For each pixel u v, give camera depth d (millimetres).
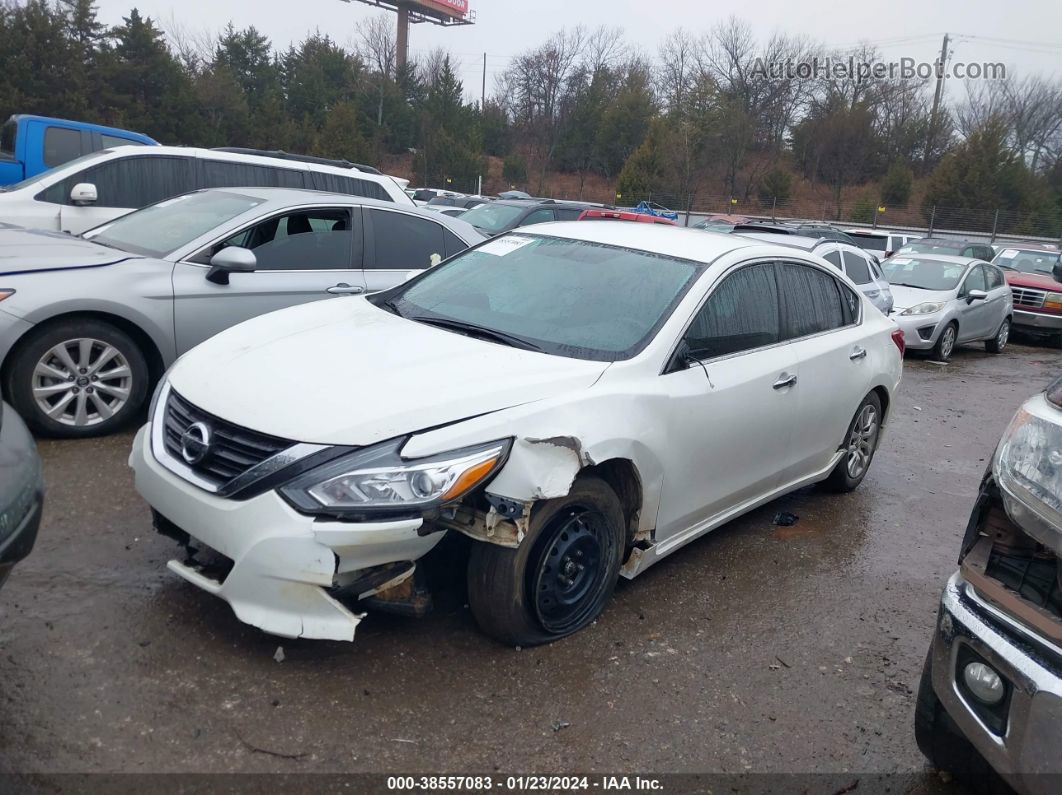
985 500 2678
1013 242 40812
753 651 3881
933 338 13141
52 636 3369
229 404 3365
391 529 3068
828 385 5145
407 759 2936
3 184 10930
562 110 60688
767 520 5547
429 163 50906
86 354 5363
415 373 3527
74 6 44781
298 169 8703
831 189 56688
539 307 4285
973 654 2508
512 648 3629
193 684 3180
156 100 44594
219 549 3193
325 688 3238
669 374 3986
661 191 48344
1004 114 60562
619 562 3898
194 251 5809
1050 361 15336
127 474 4961
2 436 2820
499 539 3314
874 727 3418
